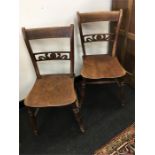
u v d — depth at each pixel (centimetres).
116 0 182
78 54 196
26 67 168
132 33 177
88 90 203
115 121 163
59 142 147
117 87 205
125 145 141
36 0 146
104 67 162
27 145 146
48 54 155
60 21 166
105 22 194
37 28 144
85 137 150
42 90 141
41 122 167
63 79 154
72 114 174
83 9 175
